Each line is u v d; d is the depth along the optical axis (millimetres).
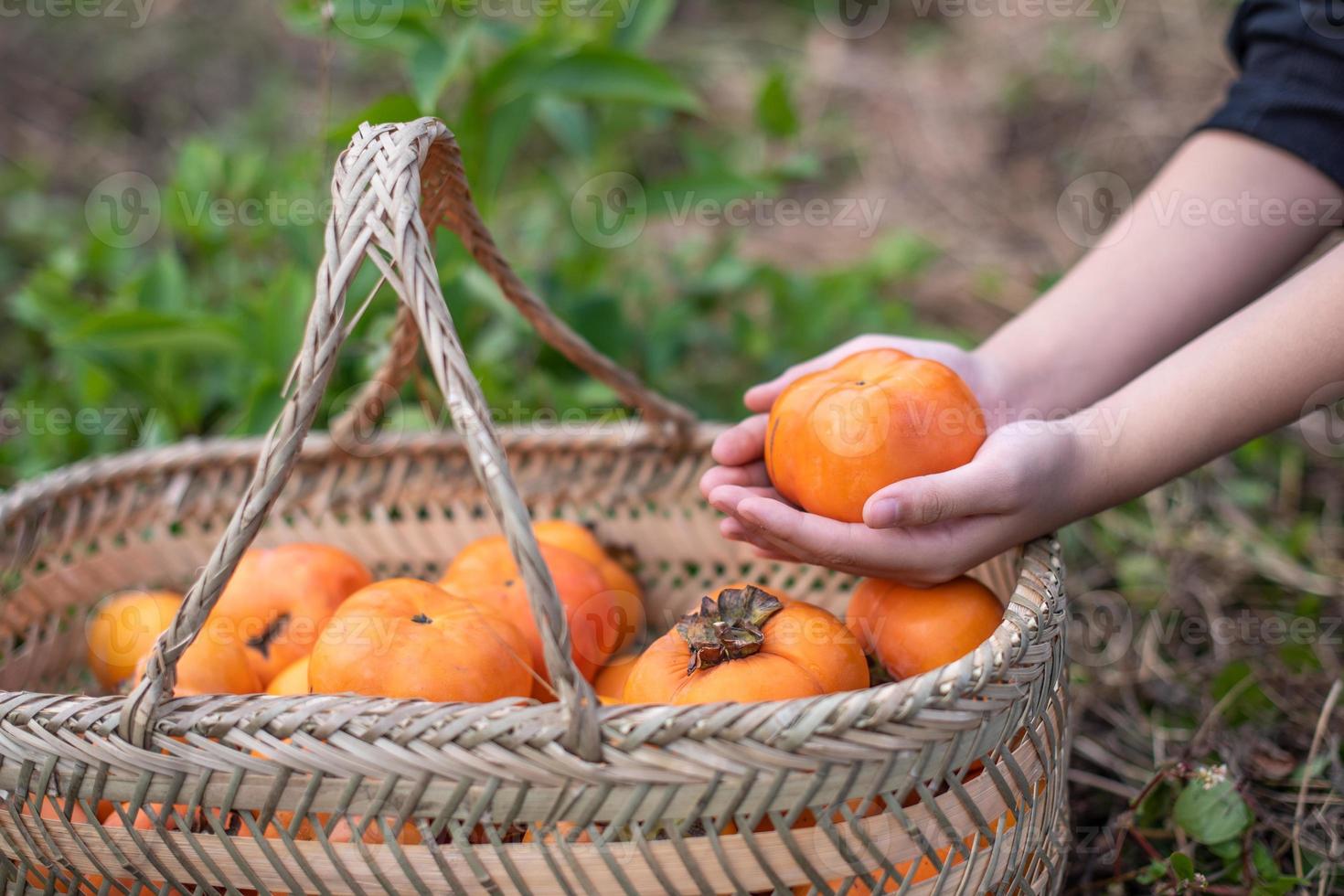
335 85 2348
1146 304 1124
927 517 989
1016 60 2463
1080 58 2367
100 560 1155
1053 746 998
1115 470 1027
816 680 997
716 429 1184
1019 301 1817
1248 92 1124
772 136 1486
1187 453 1035
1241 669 1168
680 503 1197
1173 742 1188
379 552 1201
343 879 955
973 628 1030
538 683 1086
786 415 1030
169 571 1179
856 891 968
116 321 1254
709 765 930
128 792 959
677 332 1478
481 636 1013
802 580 1183
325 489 1193
